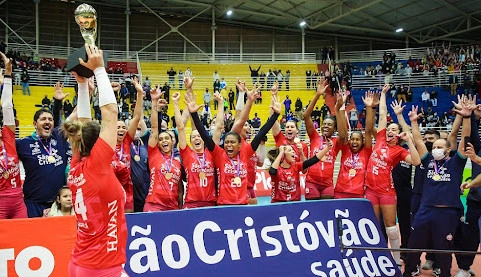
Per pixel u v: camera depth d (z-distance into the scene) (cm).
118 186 346
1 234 477
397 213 753
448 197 588
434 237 598
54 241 495
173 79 3059
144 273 495
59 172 587
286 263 545
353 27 3366
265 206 564
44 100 2283
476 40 3456
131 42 3478
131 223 508
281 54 3472
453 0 2780
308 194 752
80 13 386
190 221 529
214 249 526
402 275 616
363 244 596
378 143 714
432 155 621
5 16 3172
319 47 3694
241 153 617
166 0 3181
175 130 798
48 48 3216
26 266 479
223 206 548
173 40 3544
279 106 639
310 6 3089
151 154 638
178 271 507
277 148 743
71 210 570
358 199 621
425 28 3350
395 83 2972
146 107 2348
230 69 3372
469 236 638
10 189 536
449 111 2491
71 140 354
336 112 740
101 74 342
